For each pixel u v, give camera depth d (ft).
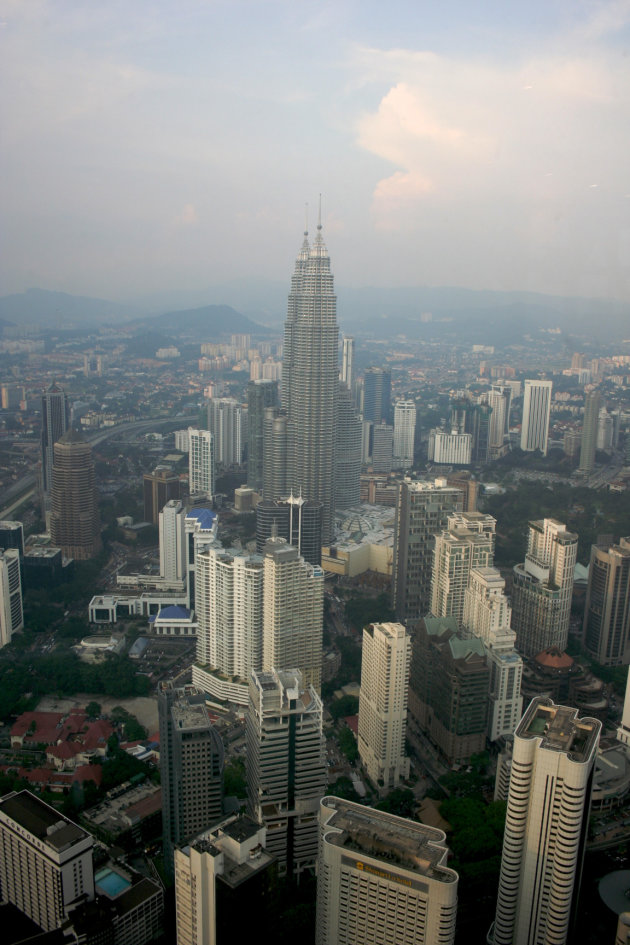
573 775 564.30
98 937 622.54
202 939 577.43
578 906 629.92
